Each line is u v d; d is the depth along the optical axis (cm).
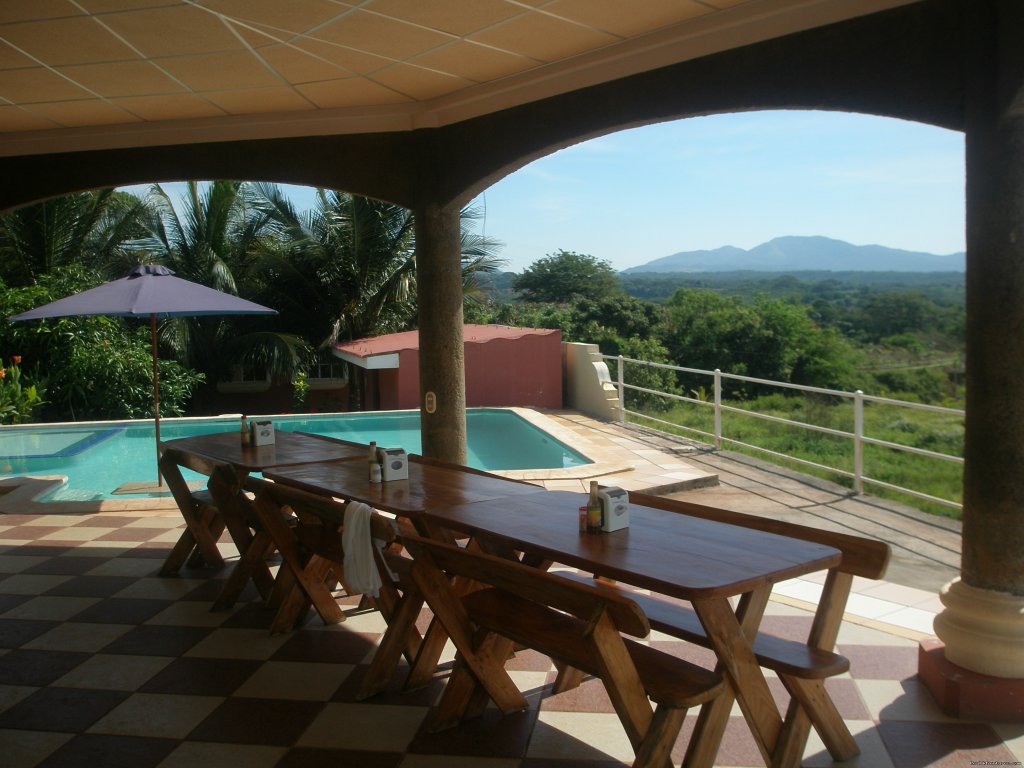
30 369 1407
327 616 450
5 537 641
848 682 371
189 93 582
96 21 442
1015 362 329
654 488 725
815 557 291
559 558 300
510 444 1140
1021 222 322
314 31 460
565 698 365
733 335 2856
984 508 342
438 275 626
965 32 333
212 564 556
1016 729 330
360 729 339
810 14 398
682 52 457
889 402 675
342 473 468
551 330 1452
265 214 1922
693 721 343
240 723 345
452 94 588
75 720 349
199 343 1816
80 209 1830
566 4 421
